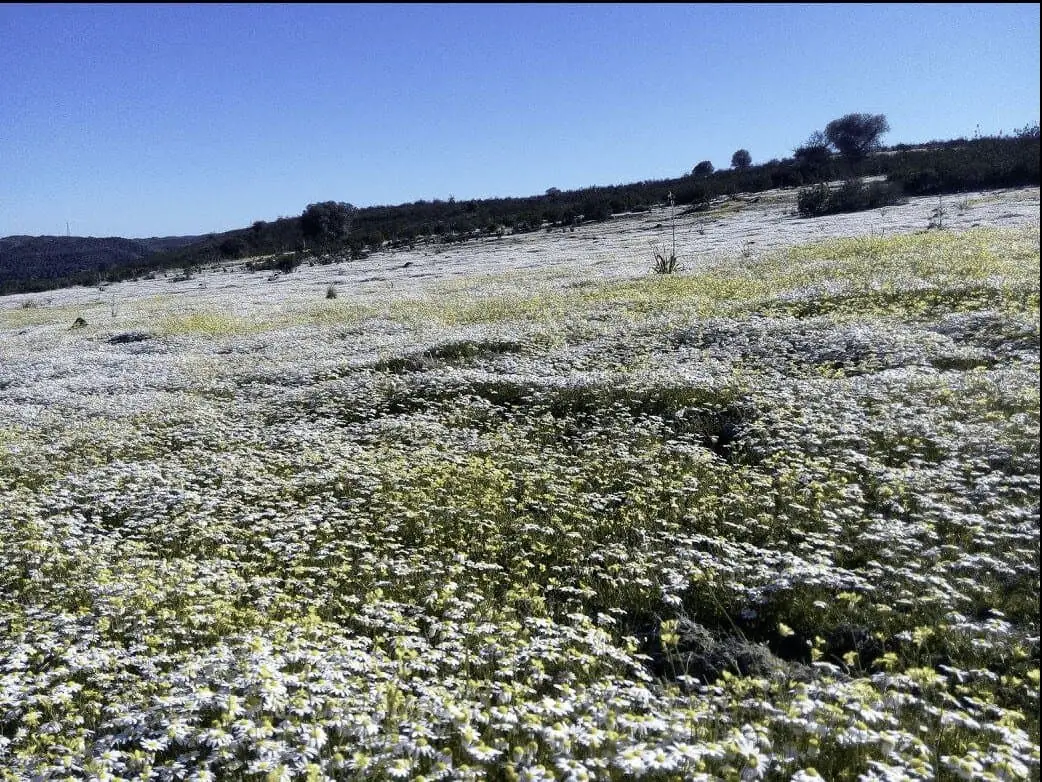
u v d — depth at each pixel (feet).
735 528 31.91
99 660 23.03
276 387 75.41
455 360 75.87
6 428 67.67
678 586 26.66
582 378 58.44
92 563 33.30
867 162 339.98
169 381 85.66
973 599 24.57
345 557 32.42
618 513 35.63
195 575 31.07
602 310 91.71
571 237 269.23
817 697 19.84
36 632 25.94
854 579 25.54
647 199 338.54
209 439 58.08
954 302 65.82
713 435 45.70
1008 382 42.09
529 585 29.01
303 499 41.96
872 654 22.85
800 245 134.31
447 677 21.44
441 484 40.86
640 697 19.39
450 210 442.09
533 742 17.37
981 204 186.91
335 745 18.25
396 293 156.46
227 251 380.58
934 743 17.66
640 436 46.62
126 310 181.06
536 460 43.80
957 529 29.25
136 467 49.19
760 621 25.52
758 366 56.70
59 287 349.61
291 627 25.43
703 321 72.90
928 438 37.24
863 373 50.96
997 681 20.53
